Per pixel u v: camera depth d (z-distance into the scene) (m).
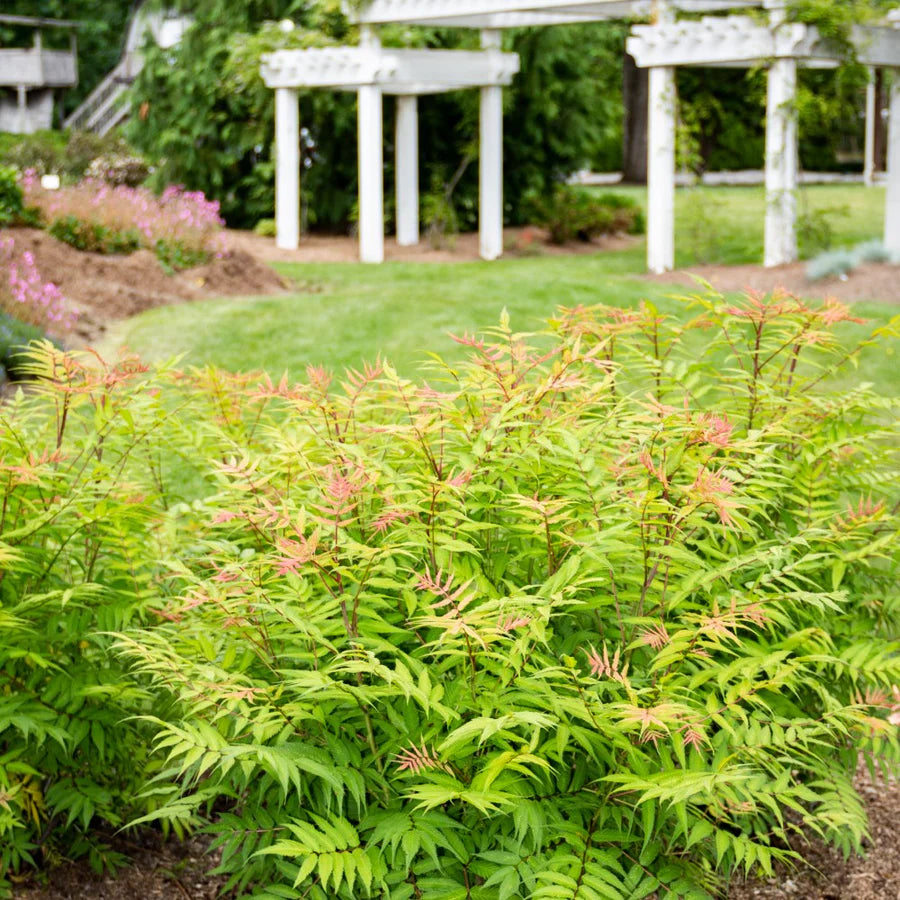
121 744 3.39
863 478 3.73
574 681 2.74
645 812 2.68
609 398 3.64
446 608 2.94
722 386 3.61
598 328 3.62
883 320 10.95
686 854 3.07
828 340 3.68
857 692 3.27
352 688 2.64
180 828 3.64
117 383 3.51
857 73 14.98
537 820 2.61
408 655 2.99
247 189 22.05
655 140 15.53
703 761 2.72
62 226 13.69
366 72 17.30
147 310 12.38
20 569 3.19
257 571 2.92
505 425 3.05
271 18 21.25
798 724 2.91
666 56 15.27
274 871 3.08
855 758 3.50
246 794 3.03
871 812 4.06
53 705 3.26
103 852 3.59
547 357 3.23
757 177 34.34
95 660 3.47
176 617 3.25
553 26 20.77
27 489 3.37
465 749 2.66
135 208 14.91
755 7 15.65
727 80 25.55
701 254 17.48
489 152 18.67
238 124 21.12
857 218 21.98
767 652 3.12
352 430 3.39
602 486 3.12
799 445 3.62
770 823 3.28
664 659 2.75
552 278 13.59
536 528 2.91
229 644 3.00
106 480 3.46
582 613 3.10
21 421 3.52
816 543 3.43
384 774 2.82
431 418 3.04
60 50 42.34
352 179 21.30
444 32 21.22
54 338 9.90
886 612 3.60
